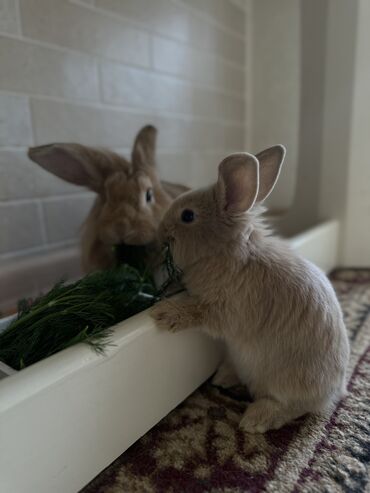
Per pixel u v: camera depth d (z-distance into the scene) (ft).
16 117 1.43
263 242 0.98
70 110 1.60
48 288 1.56
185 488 0.77
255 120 2.81
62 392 0.65
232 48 2.55
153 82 1.97
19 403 0.59
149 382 0.86
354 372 1.14
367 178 2.01
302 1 2.01
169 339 0.90
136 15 1.82
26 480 0.63
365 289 1.79
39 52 1.46
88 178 1.27
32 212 1.56
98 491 0.76
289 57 2.60
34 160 1.18
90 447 0.74
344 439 0.89
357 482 0.77
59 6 1.49
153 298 1.02
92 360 0.70
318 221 2.19
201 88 2.31
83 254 1.35
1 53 1.35
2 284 1.41
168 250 0.99
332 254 2.05
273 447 0.87
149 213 1.18
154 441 0.89
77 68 1.60
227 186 0.89
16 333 0.85
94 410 0.73
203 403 1.03
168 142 2.12
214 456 0.85
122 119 1.83
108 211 1.17
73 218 1.72
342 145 2.04
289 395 0.91
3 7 1.33
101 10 1.65
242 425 0.93
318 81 2.05
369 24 1.87
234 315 0.91
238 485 0.77
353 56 1.93
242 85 2.71
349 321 1.45
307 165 2.17
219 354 1.12
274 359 0.91
